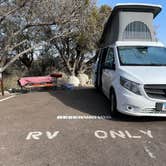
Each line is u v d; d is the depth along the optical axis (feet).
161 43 17.83
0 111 16.75
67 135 11.93
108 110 16.74
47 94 23.38
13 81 34.94
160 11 25.35
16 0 30.58
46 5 32.12
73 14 34.65
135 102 13.38
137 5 24.56
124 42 17.49
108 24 29.84
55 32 39.88
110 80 15.99
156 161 9.30
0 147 10.58
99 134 12.07
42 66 54.19
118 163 9.15
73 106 17.90
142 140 11.34
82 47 53.93
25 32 39.01
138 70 14.37
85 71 58.90
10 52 39.68
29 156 9.73
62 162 9.24
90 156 9.71
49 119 14.64
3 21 33.53
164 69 14.57
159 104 13.26
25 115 15.58
